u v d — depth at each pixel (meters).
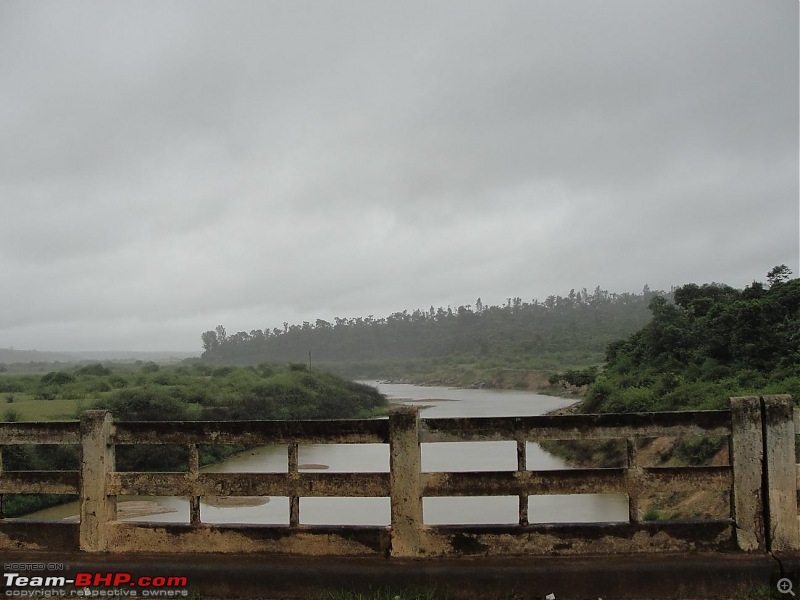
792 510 5.84
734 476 5.91
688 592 5.70
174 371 63.12
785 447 5.87
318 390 63.22
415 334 185.12
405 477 6.05
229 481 6.32
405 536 6.03
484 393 99.94
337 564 5.99
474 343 158.12
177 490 6.41
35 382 57.66
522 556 5.95
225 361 158.62
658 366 38.59
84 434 6.55
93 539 6.47
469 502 24.09
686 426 5.94
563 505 23.22
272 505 25.08
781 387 25.72
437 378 135.12
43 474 6.68
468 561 5.95
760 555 5.81
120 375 55.00
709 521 5.93
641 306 151.25
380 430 6.18
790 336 32.12
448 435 6.09
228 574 6.09
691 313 43.38
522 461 6.04
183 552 6.33
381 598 5.71
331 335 185.50
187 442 6.42
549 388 93.25
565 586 5.76
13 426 6.74
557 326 147.38
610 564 5.81
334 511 23.70
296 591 5.97
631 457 5.97
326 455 35.44
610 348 50.88
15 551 6.58
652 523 5.93
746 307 34.34
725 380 31.03
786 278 40.22
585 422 6.02
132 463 30.39
